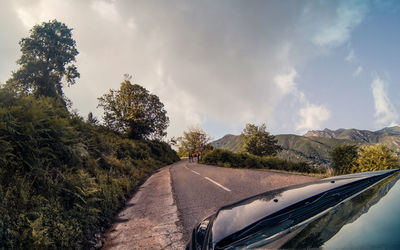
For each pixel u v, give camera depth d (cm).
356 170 845
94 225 454
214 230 140
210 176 1097
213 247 119
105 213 537
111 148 1547
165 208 566
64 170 568
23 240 293
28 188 391
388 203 95
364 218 86
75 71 3272
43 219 351
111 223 505
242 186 726
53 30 3023
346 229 82
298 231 100
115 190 717
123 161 1481
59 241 334
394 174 160
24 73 2702
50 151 559
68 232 356
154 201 675
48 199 421
